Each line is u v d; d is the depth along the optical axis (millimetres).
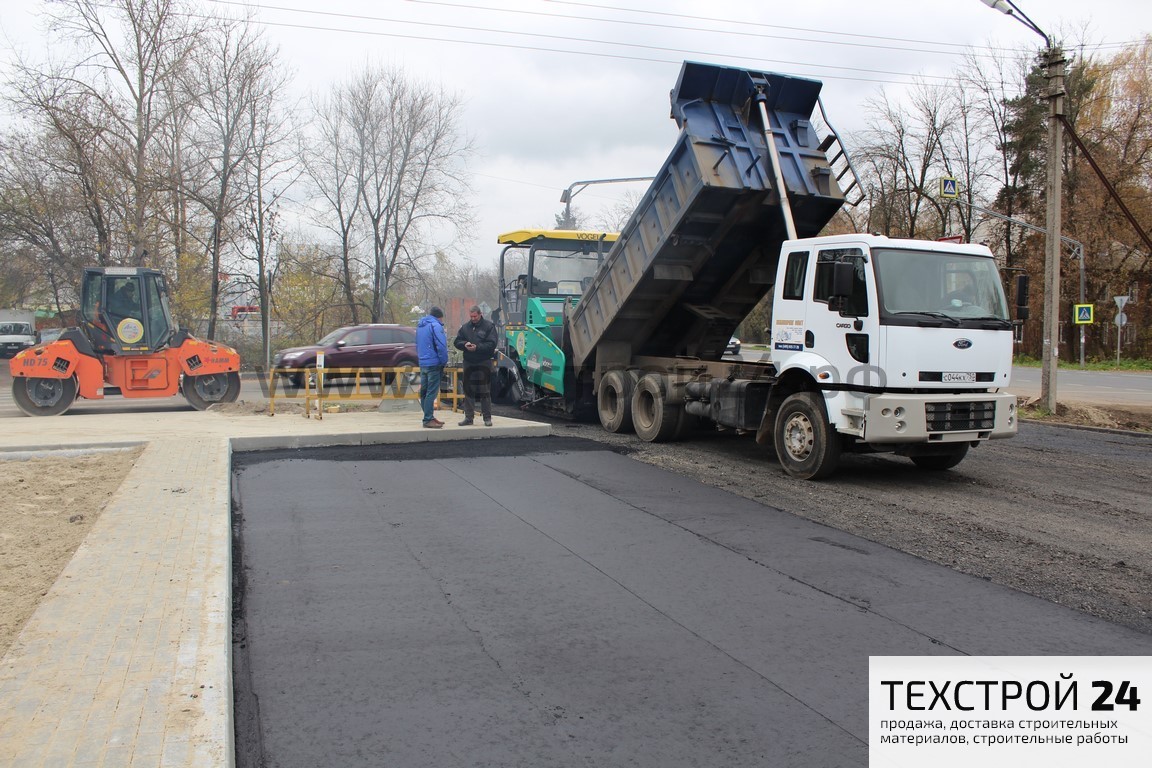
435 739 3703
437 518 7758
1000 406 9141
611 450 11625
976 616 5301
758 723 3887
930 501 8633
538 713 3961
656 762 3523
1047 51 16625
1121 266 41094
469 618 5223
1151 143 40469
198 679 3865
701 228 11062
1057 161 16766
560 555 6602
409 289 38344
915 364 8719
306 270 33969
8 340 42844
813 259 9562
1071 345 43438
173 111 28188
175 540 6277
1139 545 6984
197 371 16141
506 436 12672
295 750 3600
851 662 4586
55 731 3357
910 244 9039
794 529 7453
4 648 4367
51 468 9656
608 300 12883
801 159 10742
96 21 26594
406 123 34969
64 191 29656
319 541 6965
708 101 10648
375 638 4887
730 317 13008
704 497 8727
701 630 5043
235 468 10102
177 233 29422
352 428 12438
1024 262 44281
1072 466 10828
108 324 15734
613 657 4633
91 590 5121
